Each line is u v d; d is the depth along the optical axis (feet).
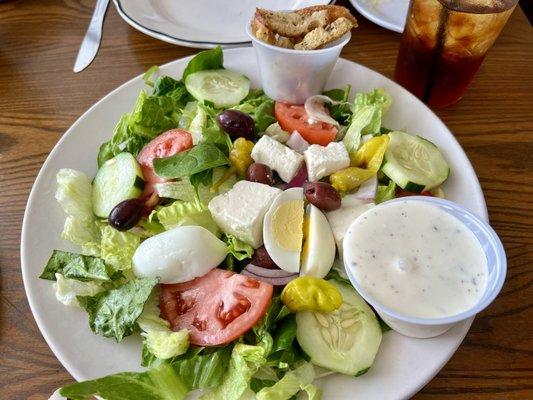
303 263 0.78
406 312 0.65
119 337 0.68
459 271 0.68
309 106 0.99
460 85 1.02
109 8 1.31
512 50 1.17
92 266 0.76
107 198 0.86
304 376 0.65
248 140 0.93
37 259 0.78
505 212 0.88
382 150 0.88
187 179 0.87
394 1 1.24
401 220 0.73
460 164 0.89
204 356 0.67
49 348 0.72
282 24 0.95
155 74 1.07
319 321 0.70
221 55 1.06
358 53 1.18
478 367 0.69
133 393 0.63
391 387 0.64
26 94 1.12
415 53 1.01
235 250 0.80
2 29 1.28
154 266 0.74
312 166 0.87
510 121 1.03
